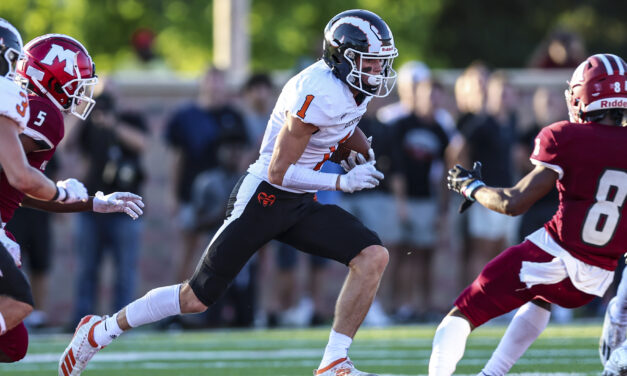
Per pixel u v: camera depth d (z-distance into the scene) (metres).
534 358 21.83
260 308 35.88
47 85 15.24
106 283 36.25
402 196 32.09
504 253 15.57
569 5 80.88
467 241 32.84
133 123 30.92
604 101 15.00
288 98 15.77
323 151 16.36
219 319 31.67
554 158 14.97
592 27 82.06
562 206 15.18
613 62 15.16
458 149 32.19
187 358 22.88
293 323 32.38
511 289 15.34
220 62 44.09
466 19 79.50
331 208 16.59
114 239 30.31
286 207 16.20
